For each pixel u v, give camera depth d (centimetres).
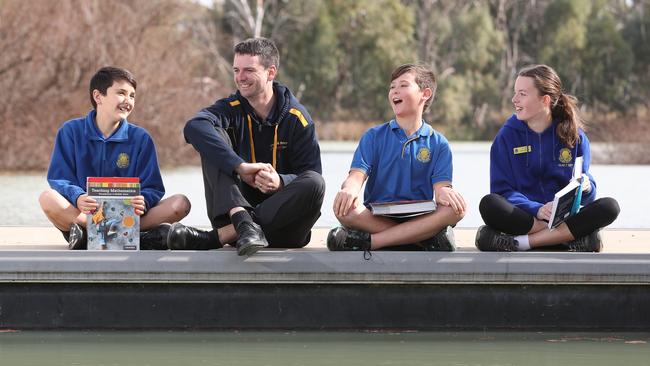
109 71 598
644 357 501
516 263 541
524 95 600
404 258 540
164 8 2400
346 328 553
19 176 1831
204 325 550
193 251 537
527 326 555
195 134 559
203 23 4362
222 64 4075
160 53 2355
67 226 583
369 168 589
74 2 2223
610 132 3123
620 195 1404
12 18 2123
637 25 5169
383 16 4791
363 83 4822
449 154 589
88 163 600
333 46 4772
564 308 555
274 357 496
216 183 554
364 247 554
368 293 552
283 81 4778
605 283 546
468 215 1064
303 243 589
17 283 543
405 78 584
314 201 555
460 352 509
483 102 4897
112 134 602
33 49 2123
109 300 547
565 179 603
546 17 5147
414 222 558
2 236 690
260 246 527
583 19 5109
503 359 495
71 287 546
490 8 5238
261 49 578
